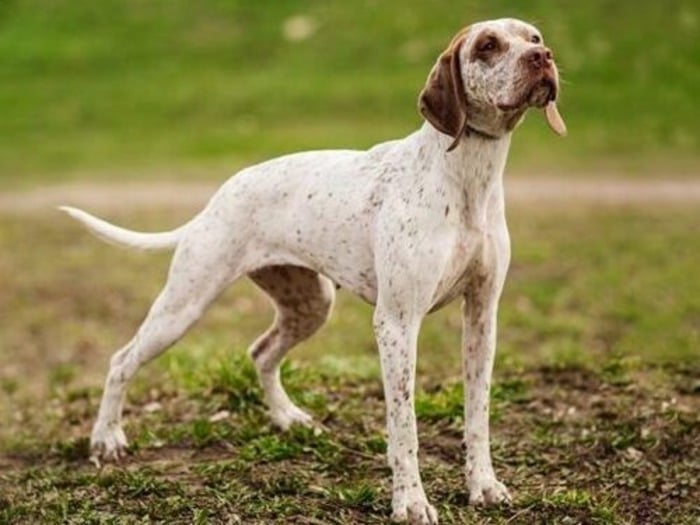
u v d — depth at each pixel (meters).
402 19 37.38
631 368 12.77
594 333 15.38
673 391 11.95
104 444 10.53
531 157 28.45
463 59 8.16
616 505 9.05
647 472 9.75
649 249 19.88
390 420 8.60
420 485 8.66
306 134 30.72
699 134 29.91
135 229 22.61
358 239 8.90
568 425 11.04
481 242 8.55
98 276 19.78
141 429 11.16
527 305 16.92
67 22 40.22
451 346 14.98
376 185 8.79
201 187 26.77
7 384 14.22
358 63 35.53
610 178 26.48
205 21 39.41
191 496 9.27
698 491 9.42
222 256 9.77
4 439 11.72
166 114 33.56
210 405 11.75
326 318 10.53
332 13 38.53
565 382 12.44
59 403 13.17
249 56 37.06
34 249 21.91
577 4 36.81
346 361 13.41
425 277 8.41
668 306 16.28
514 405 11.72
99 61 37.69
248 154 29.52
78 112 34.16
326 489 9.26
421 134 8.62
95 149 31.11
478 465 9.03
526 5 37.09
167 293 10.01
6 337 16.62
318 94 33.66
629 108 31.62
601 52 34.31
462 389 11.62
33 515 9.19
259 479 9.55
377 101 32.78
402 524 8.54
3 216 24.81
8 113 34.34
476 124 8.30
